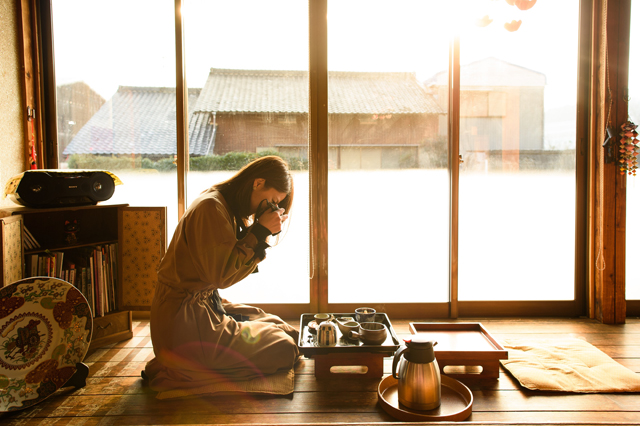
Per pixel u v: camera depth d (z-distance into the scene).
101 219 2.35
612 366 1.83
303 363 1.95
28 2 2.43
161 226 2.17
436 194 2.60
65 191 1.98
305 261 2.61
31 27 2.45
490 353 1.75
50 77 2.52
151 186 2.57
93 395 1.65
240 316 1.98
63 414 1.51
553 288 2.64
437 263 2.63
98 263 2.15
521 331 2.35
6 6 2.26
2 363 1.53
